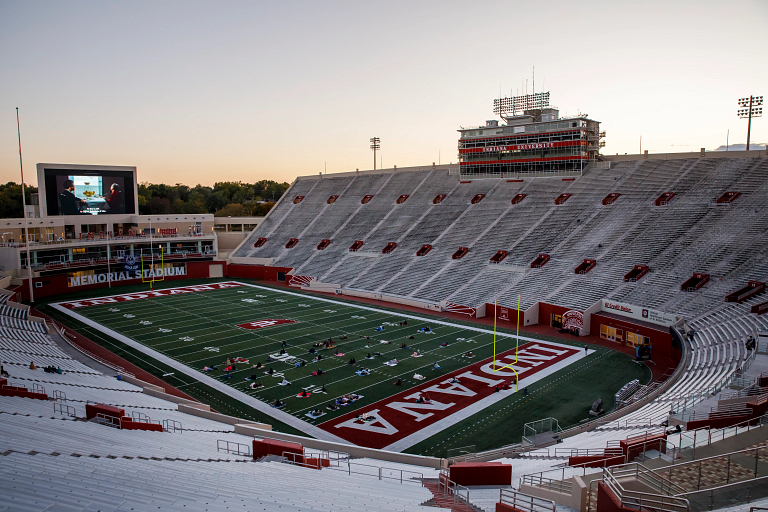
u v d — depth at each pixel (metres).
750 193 55.88
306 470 20.17
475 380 38.53
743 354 33.00
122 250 82.38
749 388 24.78
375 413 32.97
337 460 23.61
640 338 46.47
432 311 61.41
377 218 87.81
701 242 52.94
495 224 73.94
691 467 13.85
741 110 67.25
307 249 86.81
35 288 70.12
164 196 162.25
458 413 32.97
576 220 66.94
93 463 16.97
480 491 17.25
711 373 32.03
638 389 36.19
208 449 22.64
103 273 78.25
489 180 84.38
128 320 57.06
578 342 48.62
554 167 77.38
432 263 71.56
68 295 71.81
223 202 168.25
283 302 66.75
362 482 18.78
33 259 72.00
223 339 49.22
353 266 77.81
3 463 15.52
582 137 73.88
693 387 30.33
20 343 43.03
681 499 10.74
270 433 27.67
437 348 46.28
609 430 26.06
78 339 49.69
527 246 66.56
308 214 97.25
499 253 67.50
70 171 77.06
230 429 28.78
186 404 33.47
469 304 59.91
